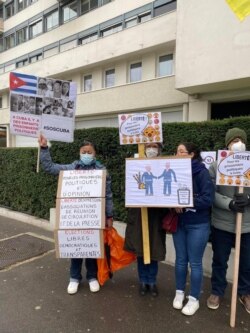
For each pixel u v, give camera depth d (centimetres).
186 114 1525
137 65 1919
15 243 570
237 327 321
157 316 339
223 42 1164
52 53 2580
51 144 678
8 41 3150
